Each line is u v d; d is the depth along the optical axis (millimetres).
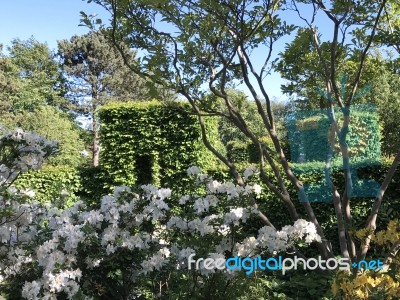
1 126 3062
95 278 2818
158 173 6816
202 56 3389
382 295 1810
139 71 3297
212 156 7293
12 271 2758
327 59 3873
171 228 2984
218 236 2793
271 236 2672
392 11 3834
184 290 2703
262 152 3430
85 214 2938
